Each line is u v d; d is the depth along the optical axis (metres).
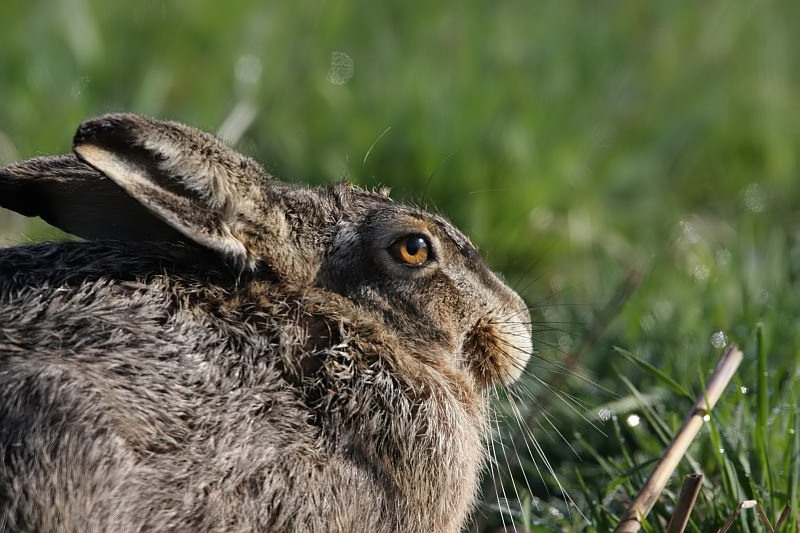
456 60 22.19
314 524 10.75
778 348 15.19
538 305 16.03
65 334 10.47
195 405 10.54
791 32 26.97
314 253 12.09
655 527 12.07
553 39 23.53
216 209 11.48
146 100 21.05
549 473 14.03
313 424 11.04
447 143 20.05
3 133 19.80
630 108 22.73
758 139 22.72
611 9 26.22
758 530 11.68
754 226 19.73
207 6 23.17
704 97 23.30
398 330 12.28
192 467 10.27
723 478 12.09
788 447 12.23
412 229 12.39
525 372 14.02
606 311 15.61
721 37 25.64
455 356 12.60
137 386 10.38
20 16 22.22
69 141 19.31
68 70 21.39
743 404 12.98
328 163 20.05
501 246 19.48
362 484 11.12
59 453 9.59
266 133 20.67
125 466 9.88
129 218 12.39
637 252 19.28
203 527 10.21
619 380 15.19
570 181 20.48
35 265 11.15
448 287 12.55
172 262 11.48
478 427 12.85
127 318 10.76
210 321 11.07
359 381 11.41
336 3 23.58
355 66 22.52
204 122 20.50
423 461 11.54
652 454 13.62
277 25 22.95
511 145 20.05
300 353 11.27
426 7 24.09
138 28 22.78
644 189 21.41
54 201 12.48
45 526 9.50
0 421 9.62
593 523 12.41
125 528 9.81
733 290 16.67
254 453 10.58
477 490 13.16
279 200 12.09
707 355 15.24
